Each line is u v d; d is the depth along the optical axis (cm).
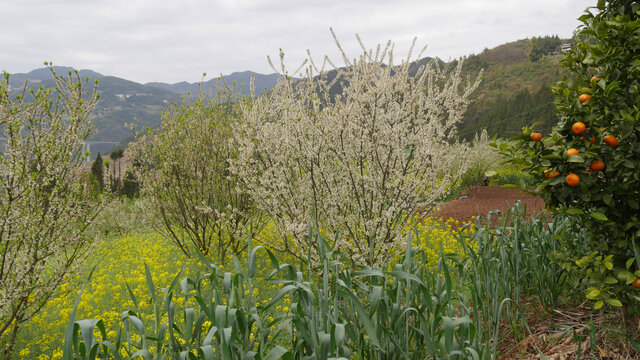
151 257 660
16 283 381
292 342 218
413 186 448
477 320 262
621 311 297
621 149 260
